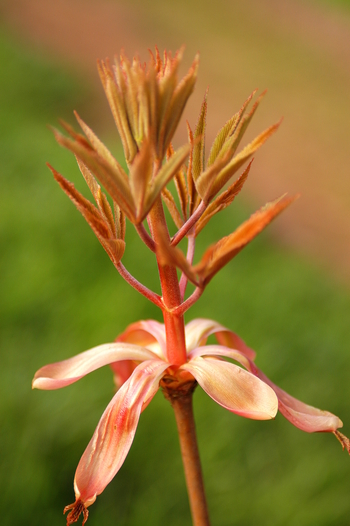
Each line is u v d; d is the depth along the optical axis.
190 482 0.27
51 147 1.21
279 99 2.27
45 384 0.26
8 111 1.49
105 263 0.82
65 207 0.92
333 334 0.83
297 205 1.58
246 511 0.54
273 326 0.80
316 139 2.00
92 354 0.27
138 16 2.80
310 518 0.53
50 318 0.69
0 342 0.65
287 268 1.03
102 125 1.79
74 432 0.54
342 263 1.32
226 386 0.25
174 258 0.22
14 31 2.25
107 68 0.23
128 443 0.25
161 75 0.24
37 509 0.48
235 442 0.59
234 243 0.23
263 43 2.78
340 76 2.56
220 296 0.82
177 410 0.26
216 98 2.16
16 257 0.79
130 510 0.52
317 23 3.12
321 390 0.69
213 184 0.24
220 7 3.14
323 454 0.60
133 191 0.23
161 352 0.28
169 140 0.23
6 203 0.94
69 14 2.65
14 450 0.51
